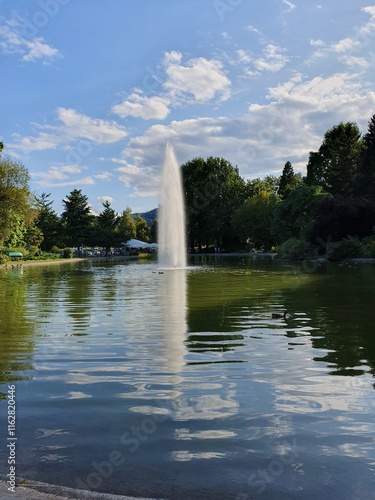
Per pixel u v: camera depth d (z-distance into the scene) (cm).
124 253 9706
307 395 555
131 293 1786
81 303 1484
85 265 5072
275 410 509
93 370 677
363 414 493
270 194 8669
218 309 1298
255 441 434
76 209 9250
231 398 549
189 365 698
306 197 6188
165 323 1073
